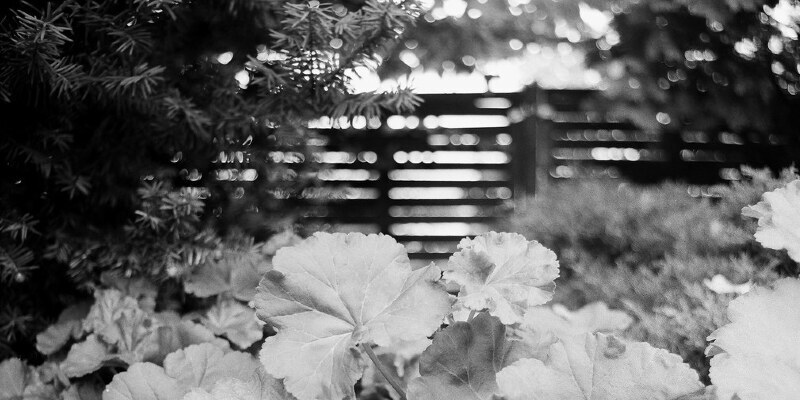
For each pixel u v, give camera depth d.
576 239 2.05
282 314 0.59
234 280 1.54
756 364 0.47
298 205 2.18
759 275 1.16
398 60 2.66
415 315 0.56
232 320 1.42
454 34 2.65
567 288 1.72
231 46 1.85
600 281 1.59
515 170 3.38
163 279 1.61
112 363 1.25
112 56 1.50
